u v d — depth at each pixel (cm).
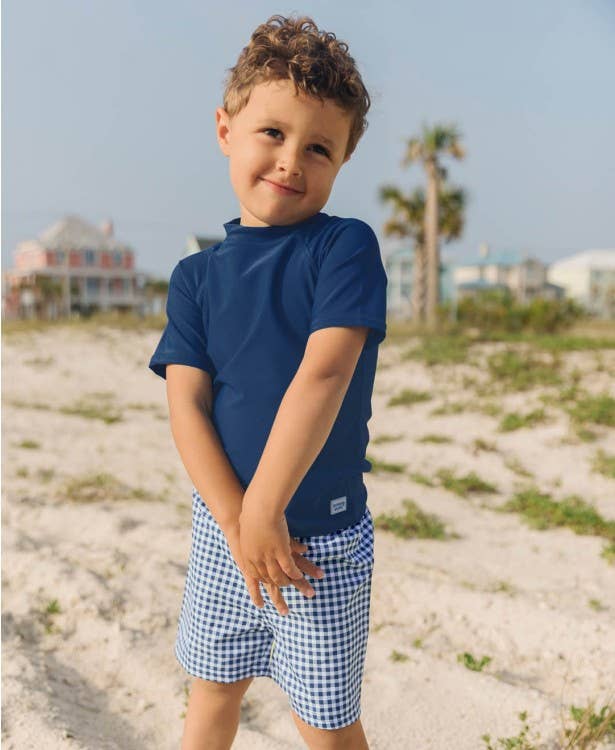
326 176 167
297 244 167
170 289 184
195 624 184
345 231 167
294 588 171
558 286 6556
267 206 166
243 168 167
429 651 332
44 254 5781
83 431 834
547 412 830
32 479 604
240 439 169
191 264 182
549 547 484
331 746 179
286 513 167
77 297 5800
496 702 288
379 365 1169
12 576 381
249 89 164
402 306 5591
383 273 167
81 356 1445
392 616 363
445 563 446
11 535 441
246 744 255
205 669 184
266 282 167
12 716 262
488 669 323
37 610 349
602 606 381
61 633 335
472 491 620
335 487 171
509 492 622
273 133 163
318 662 172
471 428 820
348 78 162
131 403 1082
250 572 163
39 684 288
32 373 1320
